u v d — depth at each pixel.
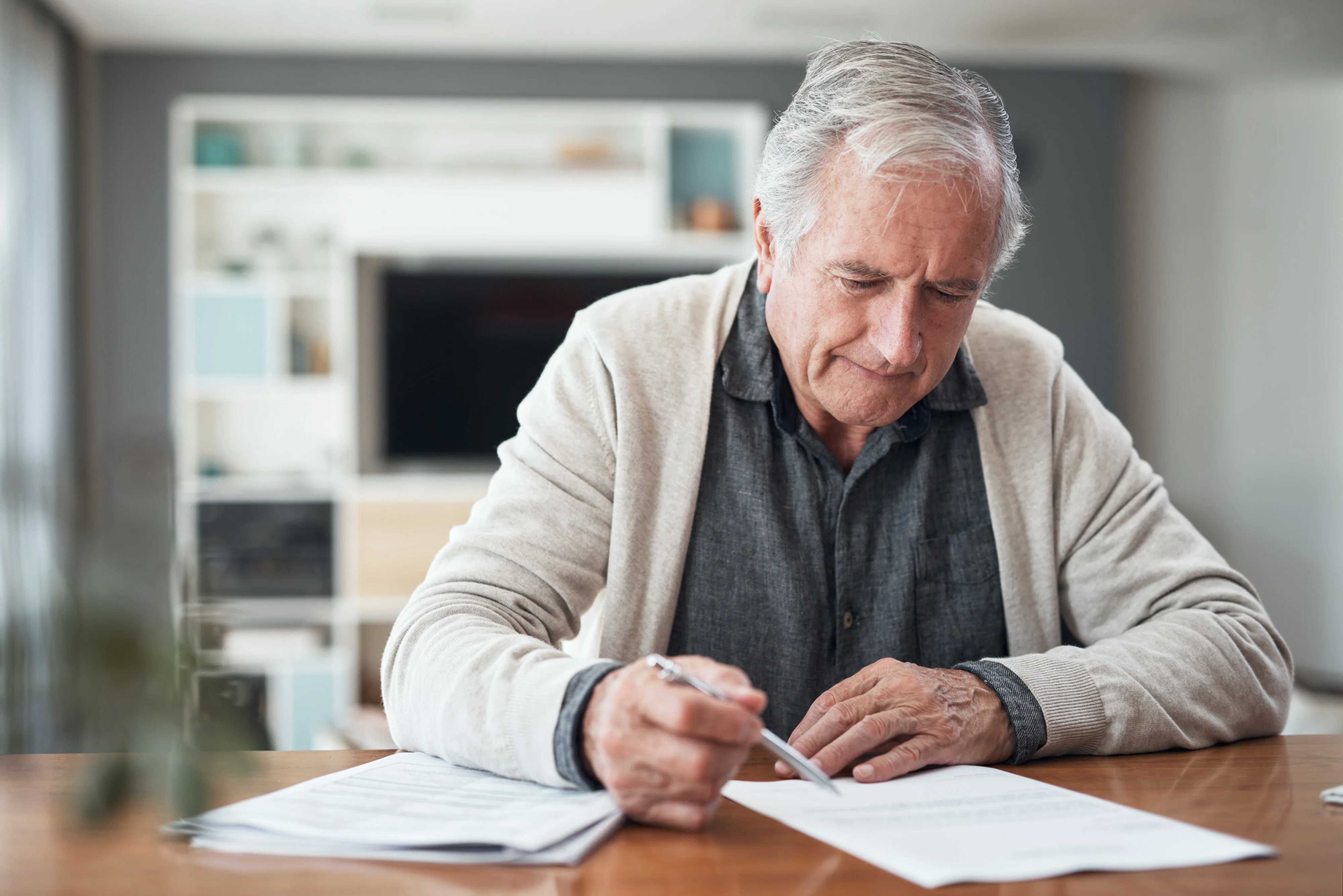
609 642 1.02
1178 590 1.05
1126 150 5.07
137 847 0.62
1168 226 5.08
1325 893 0.55
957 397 1.08
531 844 0.59
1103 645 0.94
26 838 0.64
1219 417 5.09
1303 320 5.09
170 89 4.48
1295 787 0.77
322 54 4.54
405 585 4.43
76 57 4.34
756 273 1.12
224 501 4.38
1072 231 4.78
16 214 3.68
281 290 4.58
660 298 1.12
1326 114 5.07
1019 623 1.08
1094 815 0.67
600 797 0.70
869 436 1.09
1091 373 4.77
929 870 0.57
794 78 4.68
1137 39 4.53
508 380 4.80
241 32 4.35
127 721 0.45
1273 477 5.10
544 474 1.03
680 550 1.04
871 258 0.85
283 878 0.57
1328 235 5.09
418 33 4.38
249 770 0.47
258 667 4.27
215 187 4.56
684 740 0.64
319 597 4.42
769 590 1.06
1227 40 4.55
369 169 4.69
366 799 0.69
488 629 0.84
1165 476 5.08
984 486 1.10
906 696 0.82
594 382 1.06
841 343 0.91
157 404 4.45
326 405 4.83
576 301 4.81
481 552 0.96
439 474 4.80
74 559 0.44
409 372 4.78
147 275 4.46
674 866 0.59
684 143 4.92
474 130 4.81
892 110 0.84
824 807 0.70
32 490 0.49
